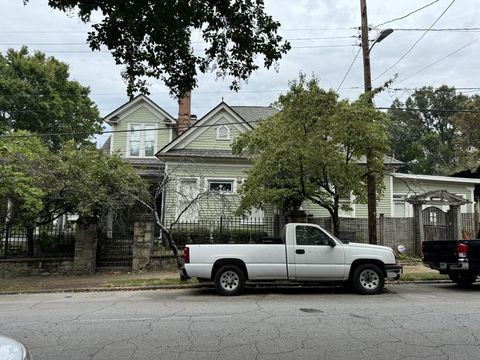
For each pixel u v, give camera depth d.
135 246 15.52
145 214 15.75
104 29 5.73
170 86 6.63
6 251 15.30
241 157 21.03
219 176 21.30
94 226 15.34
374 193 13.61
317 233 11.17
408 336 6.50
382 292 11.22
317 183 13.69
